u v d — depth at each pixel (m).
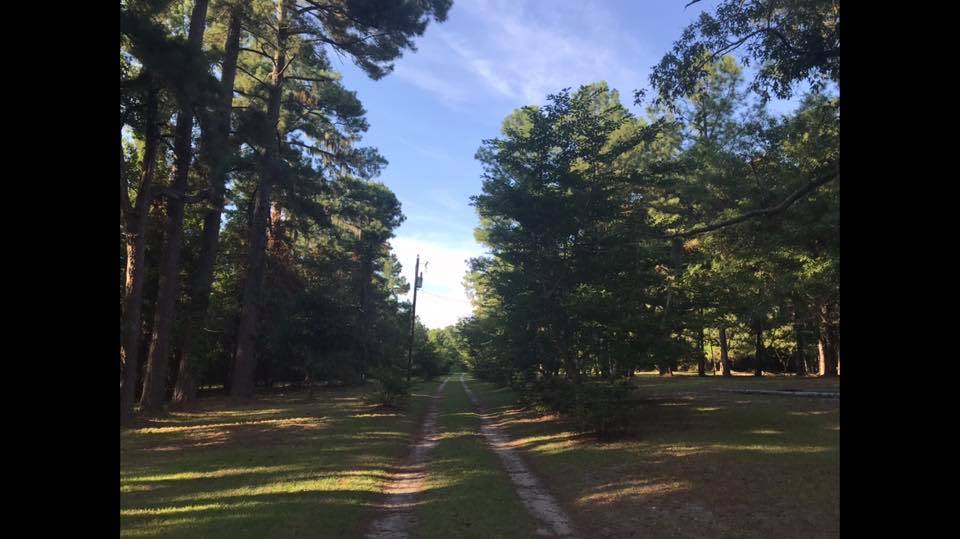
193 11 21.03
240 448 13.13
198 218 30.48
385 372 23.98
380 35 25.58
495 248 30.67
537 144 16.39
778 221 14.53
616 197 17.20
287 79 29.88
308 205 27.91
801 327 39.56
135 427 17.31
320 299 30.78
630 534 6.52
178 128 21.23
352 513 7.20
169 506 7.54
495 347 21.34
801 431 13.02
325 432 15.85
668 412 17.77
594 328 14.77
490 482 9.27
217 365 37.09
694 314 17.66
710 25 8.57
